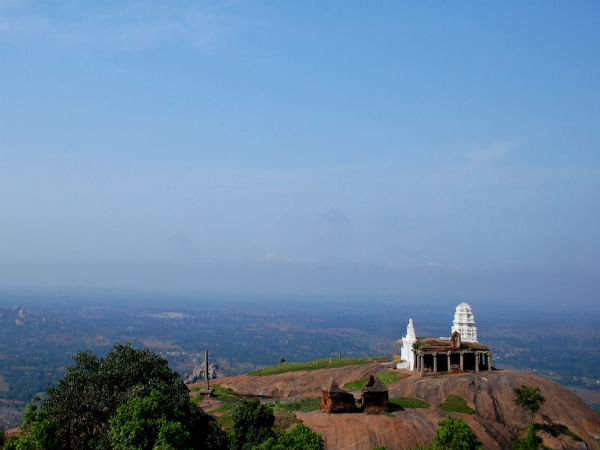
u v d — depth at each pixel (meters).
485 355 88.81
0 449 53.03
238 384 94.19
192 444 55.62
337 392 69.50
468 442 53.22
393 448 60.59
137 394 57.84
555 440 65.69
